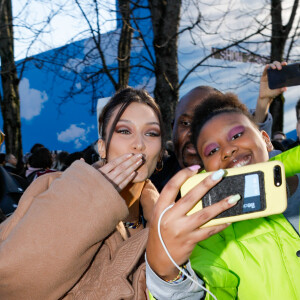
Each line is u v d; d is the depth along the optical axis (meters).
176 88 8.71
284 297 1.44
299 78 2.61
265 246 1.51
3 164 8.66
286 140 7.29
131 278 1.47
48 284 1.32
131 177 1.45
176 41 8.73
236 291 1.47
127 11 9.54
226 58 11.50
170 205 1.10
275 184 1.16
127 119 1.64
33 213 1.33
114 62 12.59
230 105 1.84
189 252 1.12
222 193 1.18
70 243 1.30
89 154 4.71
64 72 13.36
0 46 12.68
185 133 2.48
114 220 1.35
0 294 1.36
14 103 13.16
